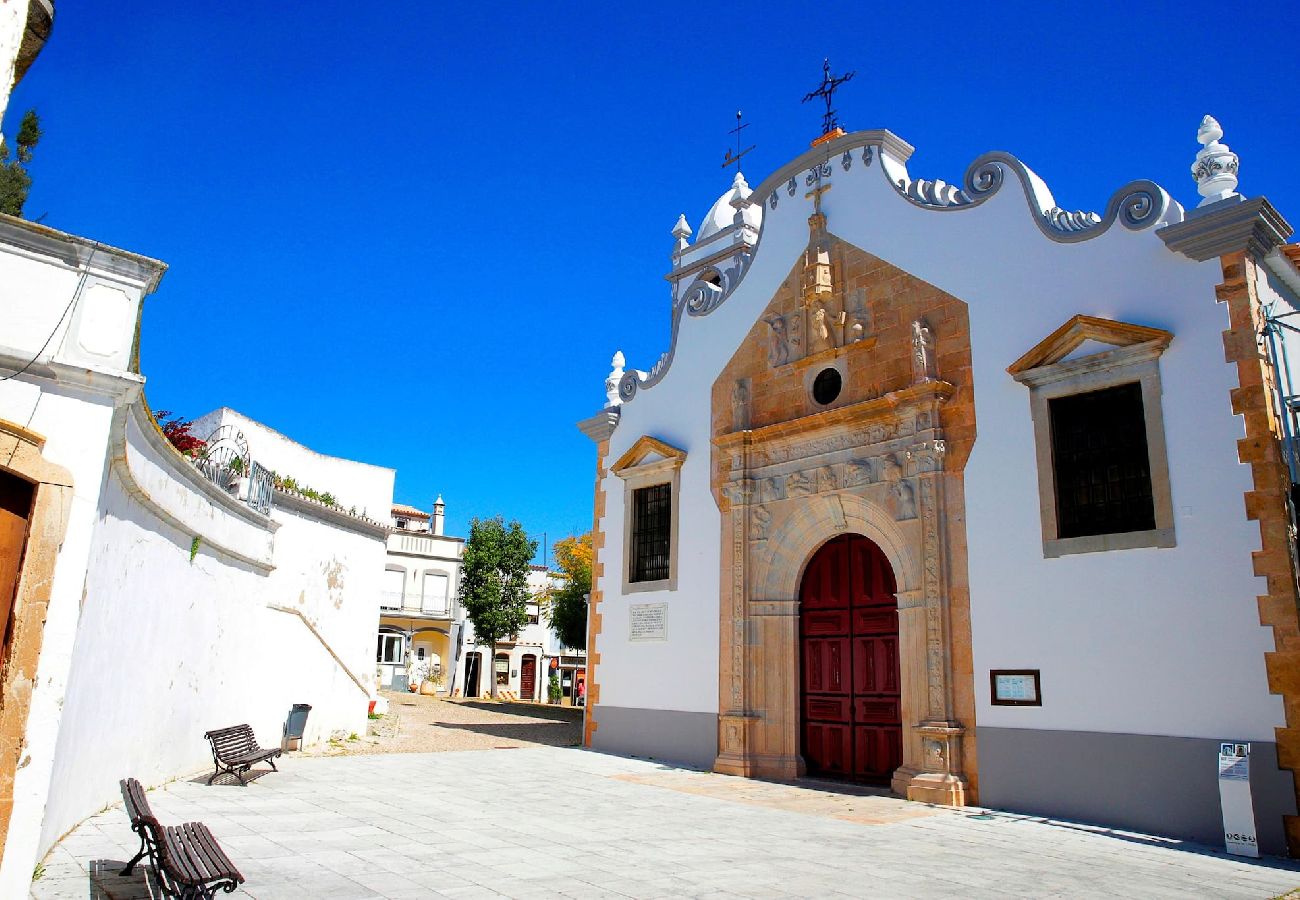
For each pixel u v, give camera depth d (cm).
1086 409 1228
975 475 1320
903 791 1305
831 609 1534
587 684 1894
